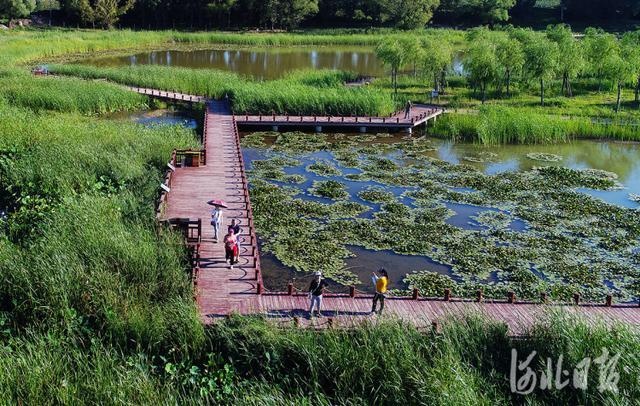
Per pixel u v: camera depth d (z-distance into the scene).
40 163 31.14
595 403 15.22
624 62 52.81
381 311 19.06
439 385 15.21
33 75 58.09
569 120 48.34
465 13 121.31
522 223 30.52
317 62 85.50
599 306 20.92
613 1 114.81
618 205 33.19
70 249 21.12
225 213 27.58
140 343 17.59
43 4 117.12
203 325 18.34
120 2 115.19
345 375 16.25
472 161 41.06
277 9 115.62
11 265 20.16
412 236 28.56
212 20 120.56
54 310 18.61
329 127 48.03
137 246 21.59
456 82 66.88
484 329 17.86
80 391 15.77
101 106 49.69
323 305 20.22
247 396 15.70
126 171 30.97
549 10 125.44
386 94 52.75
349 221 30.09
